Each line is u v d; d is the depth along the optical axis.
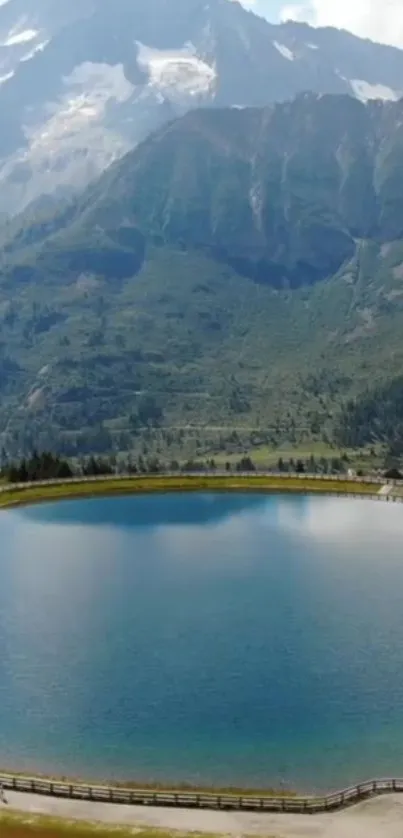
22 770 99.19
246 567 187.00
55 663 132.25
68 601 163.38
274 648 136.75
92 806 86.25
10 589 171.38
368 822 84.00
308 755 102.62
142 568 186.62
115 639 141.38
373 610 156.25
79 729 109.81
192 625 149.12
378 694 120.19
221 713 114.38
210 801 87.19
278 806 86.75
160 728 110.12
